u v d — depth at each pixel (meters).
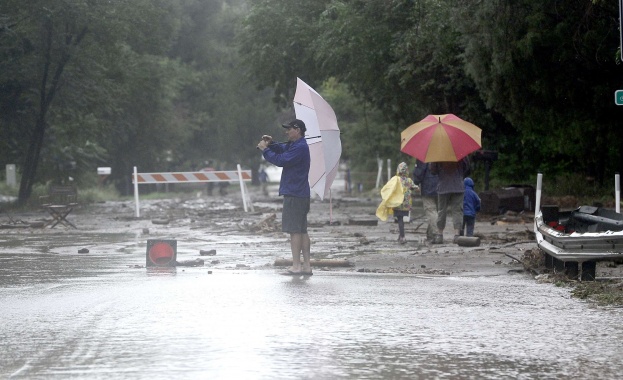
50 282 27.52
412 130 40.75
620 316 21.41
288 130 28.66
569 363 16.64
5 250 39.41
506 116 67.06
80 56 86.88
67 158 108.38
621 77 61.16
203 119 165.62
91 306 22.81
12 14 83.12
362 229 51.25
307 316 21.27
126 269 31.25
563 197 64.69
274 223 53.62
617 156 74.19
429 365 16.45
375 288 25.89
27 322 20.67
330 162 34.47
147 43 91.38
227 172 70.75
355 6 78.88
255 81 95.44
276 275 29.06
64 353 17.44
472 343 18.38
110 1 86.38
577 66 60.47
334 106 124.75
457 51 72.56
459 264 32.44
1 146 94.75
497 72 60.31
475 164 81.88
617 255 25.31
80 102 89.94
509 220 53.72
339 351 17.58
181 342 18.34
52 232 51.72
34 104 88.94
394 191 41.69
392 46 76.12
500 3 57.91
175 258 32.00
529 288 25.95
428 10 73.50
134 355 17.20
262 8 88.56
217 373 15.79
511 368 16.27
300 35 87.31
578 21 56.91
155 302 23.34
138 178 67.56
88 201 99.81
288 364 16.45
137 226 56.62
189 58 167.25
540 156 80.06
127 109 126.25
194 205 89.56
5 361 16.80
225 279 27.94
